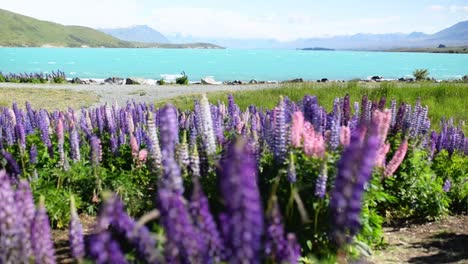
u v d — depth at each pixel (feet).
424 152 31.07
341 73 309.83
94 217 25.46
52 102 88.58
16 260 12.09
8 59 496.23
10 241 11.96
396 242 25.91
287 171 18.66
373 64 495.82
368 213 23.03
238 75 271.90
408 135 31.09
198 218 10.99
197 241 10.57
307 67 400.26
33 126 36.32
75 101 90.48
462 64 513.86
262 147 22.44
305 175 19.48
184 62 492.54
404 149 22.06
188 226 10.49
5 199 11.88
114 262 10.07
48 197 24.49
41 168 28.84
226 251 10.81
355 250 20.58
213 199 19.10
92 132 34.50
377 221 23.16
